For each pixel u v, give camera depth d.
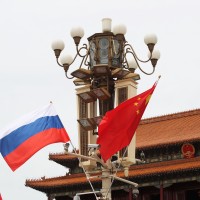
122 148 47.66
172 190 108.06
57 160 115.31
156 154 109.00
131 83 48.06
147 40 49.88
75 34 49.44
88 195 110.81
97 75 48.53
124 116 46.09
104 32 48.81
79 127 49.84
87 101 48.66
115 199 111.75
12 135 49.12
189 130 112.88
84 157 47.22
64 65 49.75
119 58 48.78
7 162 48.81
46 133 49.44
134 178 104.94
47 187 111.62
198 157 105.62
